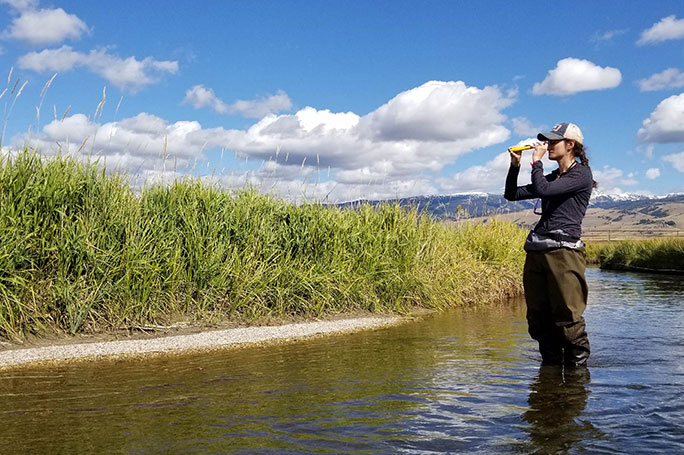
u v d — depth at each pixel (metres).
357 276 9.04
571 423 3.06
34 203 6.35
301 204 9.19
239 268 7.71
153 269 6.84
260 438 2.84
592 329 6.80
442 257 10.86
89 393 3.91
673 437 2.81
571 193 4.82
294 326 7.33
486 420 3.14
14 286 5.99
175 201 7.77
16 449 2.71
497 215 14.51
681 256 23.27
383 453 2.60
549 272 4.76
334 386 4.06
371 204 10.37
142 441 2.81
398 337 6.55
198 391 3.94
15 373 4.62
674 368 4.54
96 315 6.46
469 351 5.55
